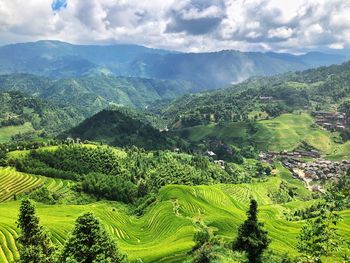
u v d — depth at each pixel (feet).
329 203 93.81
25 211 197.47
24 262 188.55
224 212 650.43
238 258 271.08
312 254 93.56
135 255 396.37
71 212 605.73
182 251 376.89
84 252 183.93
